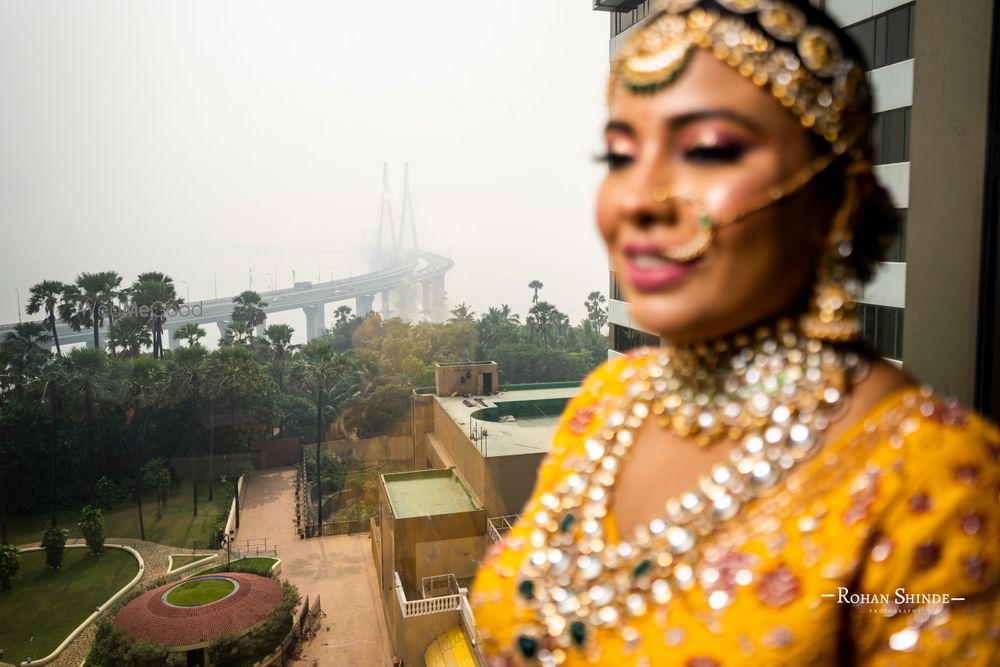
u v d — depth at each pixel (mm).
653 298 364
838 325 368
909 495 324
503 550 497
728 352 395
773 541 349
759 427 379
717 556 365
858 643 334
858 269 381
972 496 314
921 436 334
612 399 510
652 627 378
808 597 332
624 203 359
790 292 366
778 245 347
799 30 338
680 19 354
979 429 338
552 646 427
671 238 353
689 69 347
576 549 439
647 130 359
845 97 344
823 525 339
